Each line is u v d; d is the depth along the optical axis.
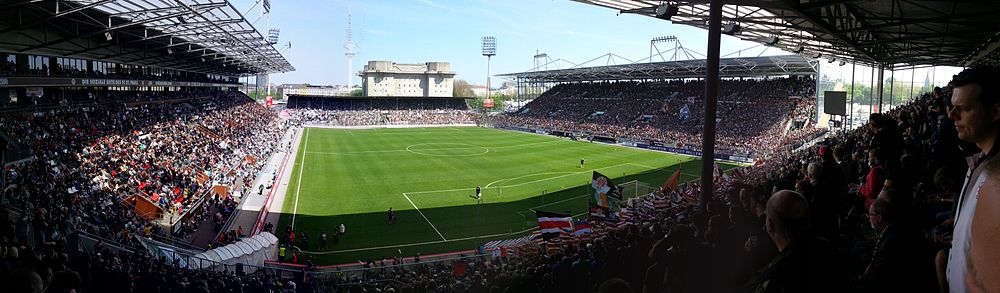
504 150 71.75
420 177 49.81
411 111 130.50
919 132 14.59
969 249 2.32
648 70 88.44
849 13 22.14
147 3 27.31
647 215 23.66
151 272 14.70
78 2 26.94
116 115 48.38
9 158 24.50
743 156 62.66
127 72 55.19
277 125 95.75
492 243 29.03
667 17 18.88
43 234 15.84
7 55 34.72
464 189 44.19
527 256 21.27
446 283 17.78
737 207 6.85
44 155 29.80
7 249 9.58
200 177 39.19
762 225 6.12
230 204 34.44
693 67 82.19
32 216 17.67
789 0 16.41
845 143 17.95
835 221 7.11
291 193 41.84
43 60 39.19
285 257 26.67
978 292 2.19
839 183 7.68
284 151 66.75
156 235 25.64
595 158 63.84
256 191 41.38
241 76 116.75
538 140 86.12
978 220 2.23
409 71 188.25
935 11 21.12
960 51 35.62
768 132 72.25
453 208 37.34
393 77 187.12
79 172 29.27
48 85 35.75
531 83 141.00
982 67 2.80
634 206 27.00
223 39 45.72
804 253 3.51
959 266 2.47
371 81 185.25
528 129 103.50
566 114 108.06
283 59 80.38
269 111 114.31
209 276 16.34
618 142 81.19
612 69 91.56
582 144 80.12
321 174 50.88
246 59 71.25
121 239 21.20
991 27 22.00
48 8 28.12
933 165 8.44
